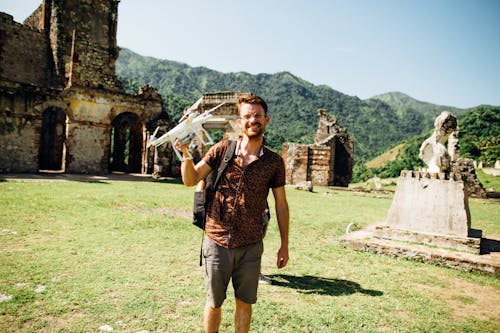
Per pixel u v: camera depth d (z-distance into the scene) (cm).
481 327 393
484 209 1652
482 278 570
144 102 2642
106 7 2853
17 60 2556
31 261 516
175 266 538
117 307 385
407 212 745
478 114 8275
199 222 301
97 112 2398
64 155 2281
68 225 754
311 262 611
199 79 18800
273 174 296
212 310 283
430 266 623
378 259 653
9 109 2023
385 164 7931
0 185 1282
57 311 368
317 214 1171
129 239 676
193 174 283
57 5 2598
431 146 776
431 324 393
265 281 492
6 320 345
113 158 2942
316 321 380
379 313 413
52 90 2186
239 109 298
